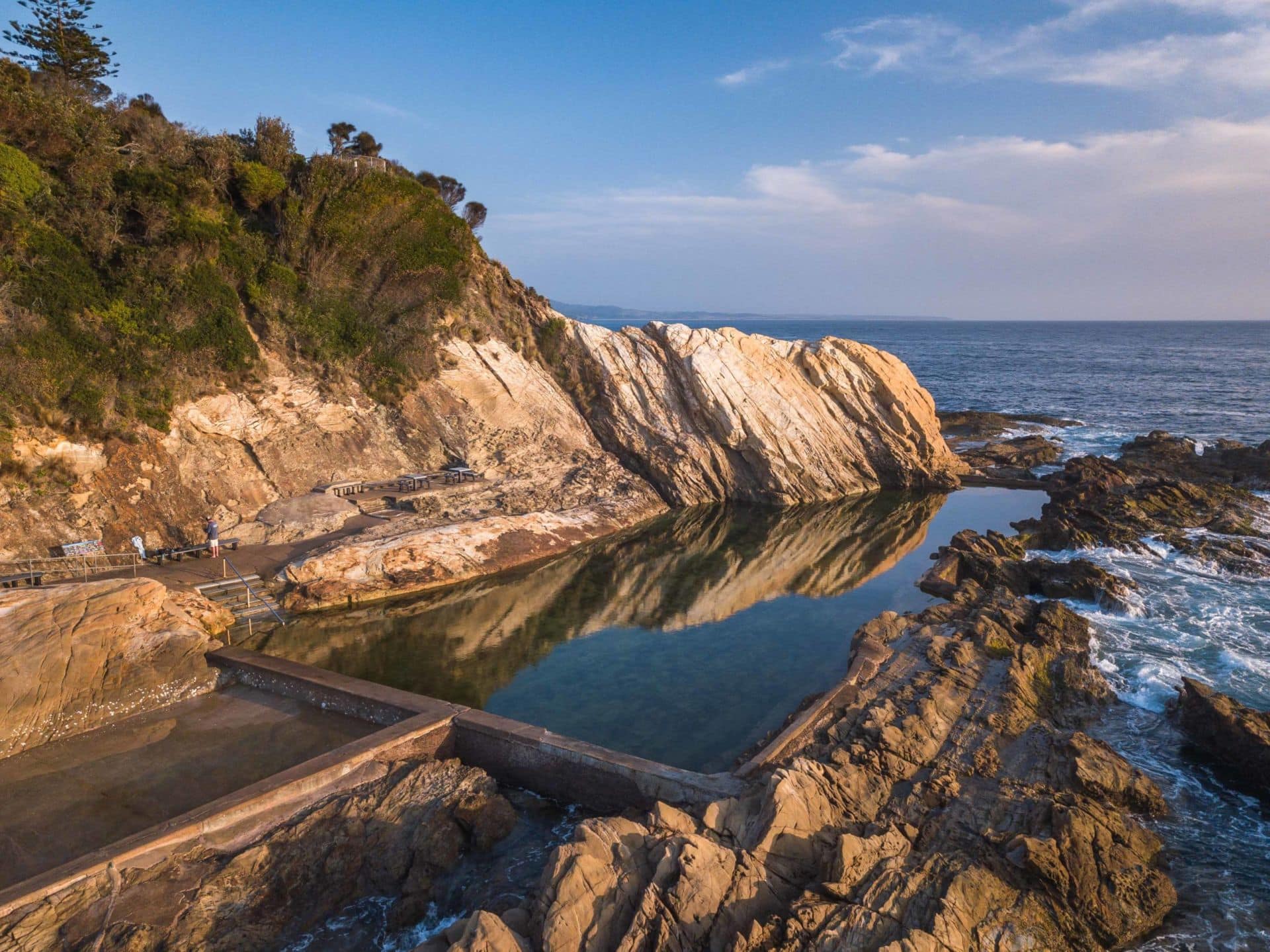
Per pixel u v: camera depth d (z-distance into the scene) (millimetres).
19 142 24203
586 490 35500
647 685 18438
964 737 14719
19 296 21766
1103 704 16906
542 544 29500
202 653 17422
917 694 16234
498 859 12258
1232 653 19109
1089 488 34781
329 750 14820
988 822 12016
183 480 24844
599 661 19938
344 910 11453
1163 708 16703
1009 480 43812
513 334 39562
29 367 21281
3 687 14406
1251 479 36281
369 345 32500
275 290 29938
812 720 15195
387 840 12242
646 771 13328
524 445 36438
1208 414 64188
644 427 39875
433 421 34062
